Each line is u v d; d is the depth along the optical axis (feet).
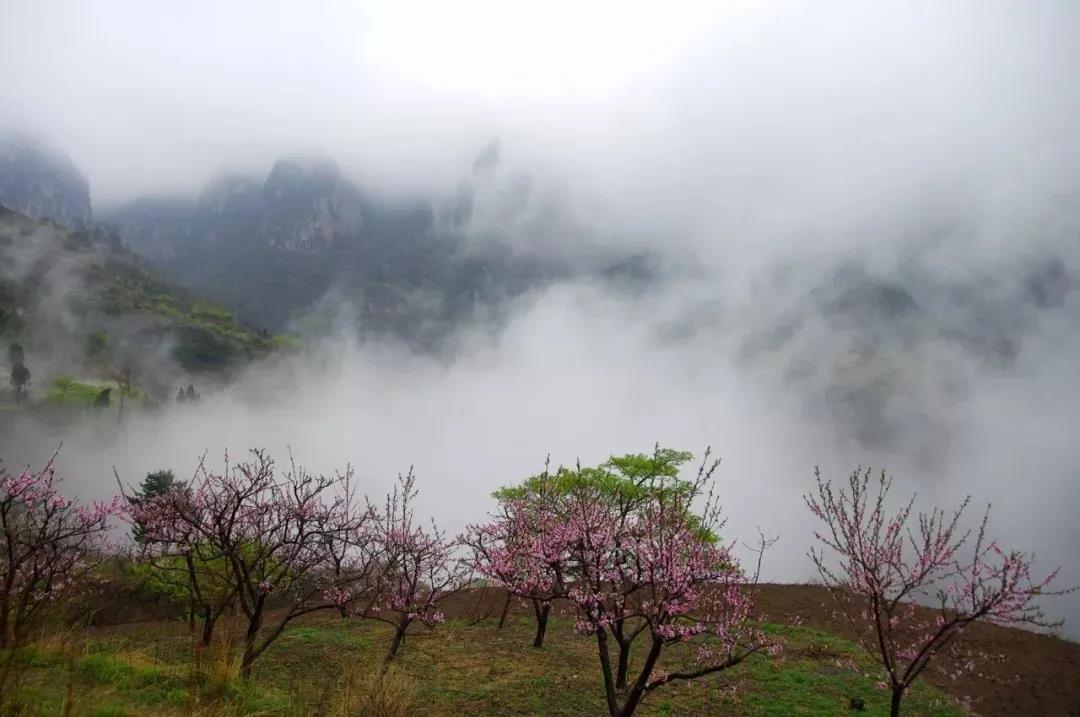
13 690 21.04
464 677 39.17
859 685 39.29
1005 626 50.01
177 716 23.53
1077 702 38.14
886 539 26.76
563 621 55.72
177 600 56.85
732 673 40.63
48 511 32.09
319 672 38.04
